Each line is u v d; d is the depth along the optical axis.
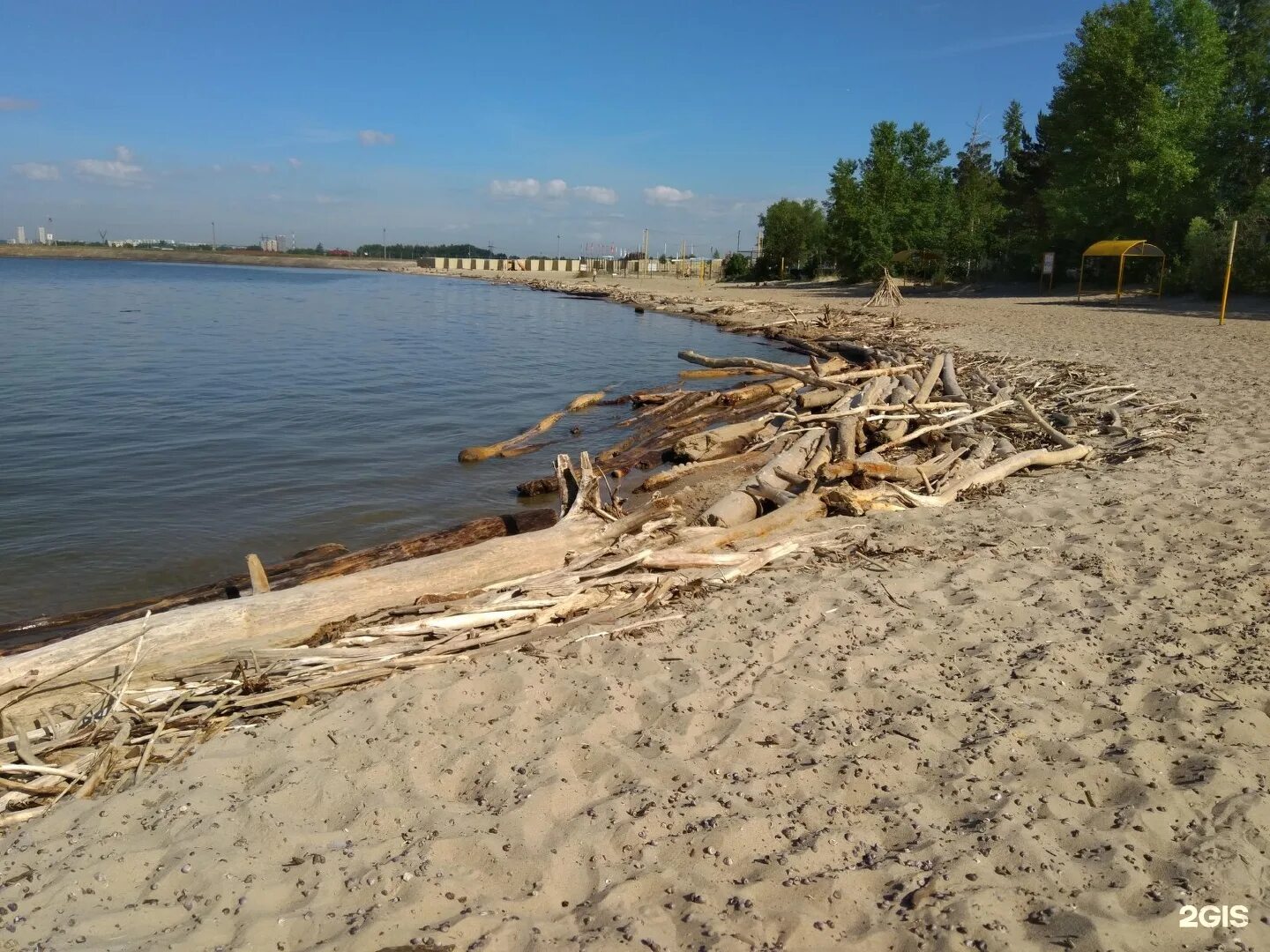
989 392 15.00
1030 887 3.29
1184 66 36.53
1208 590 6.23
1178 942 2.99
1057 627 5.69
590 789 3.95
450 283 88.38
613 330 35.97
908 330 27.67
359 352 26.44
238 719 4.74
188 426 14.76
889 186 50.38
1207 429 11.70
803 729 4.43
